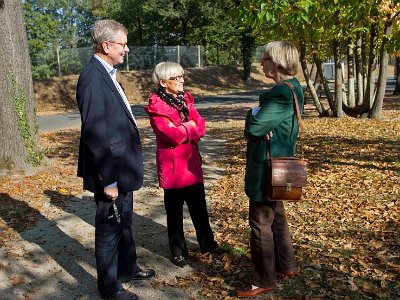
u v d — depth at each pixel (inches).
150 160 371.2
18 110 311.3
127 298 139.1
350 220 206.8
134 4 1537.9
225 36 1525.6
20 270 166.4
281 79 131.6
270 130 126.5
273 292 142.3
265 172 128.9
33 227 212.8
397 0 273.7
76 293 148.3
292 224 205.0
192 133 155.1
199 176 162.4
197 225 171.0
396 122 539.5
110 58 132.5
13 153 311.7
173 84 154.0
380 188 256.1
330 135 463.5
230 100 1099.3
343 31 453.1
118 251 151.3
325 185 270.5
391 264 158.1
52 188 283.3
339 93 607.2
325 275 152.3
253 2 319.3
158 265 165.8
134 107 1002.1
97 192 131.3
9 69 306.0
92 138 125.6
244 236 191.2
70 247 186.7
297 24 347.9
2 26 304.7
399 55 536.1
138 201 250.5
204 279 153.3
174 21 1528.1
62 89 1162.0
